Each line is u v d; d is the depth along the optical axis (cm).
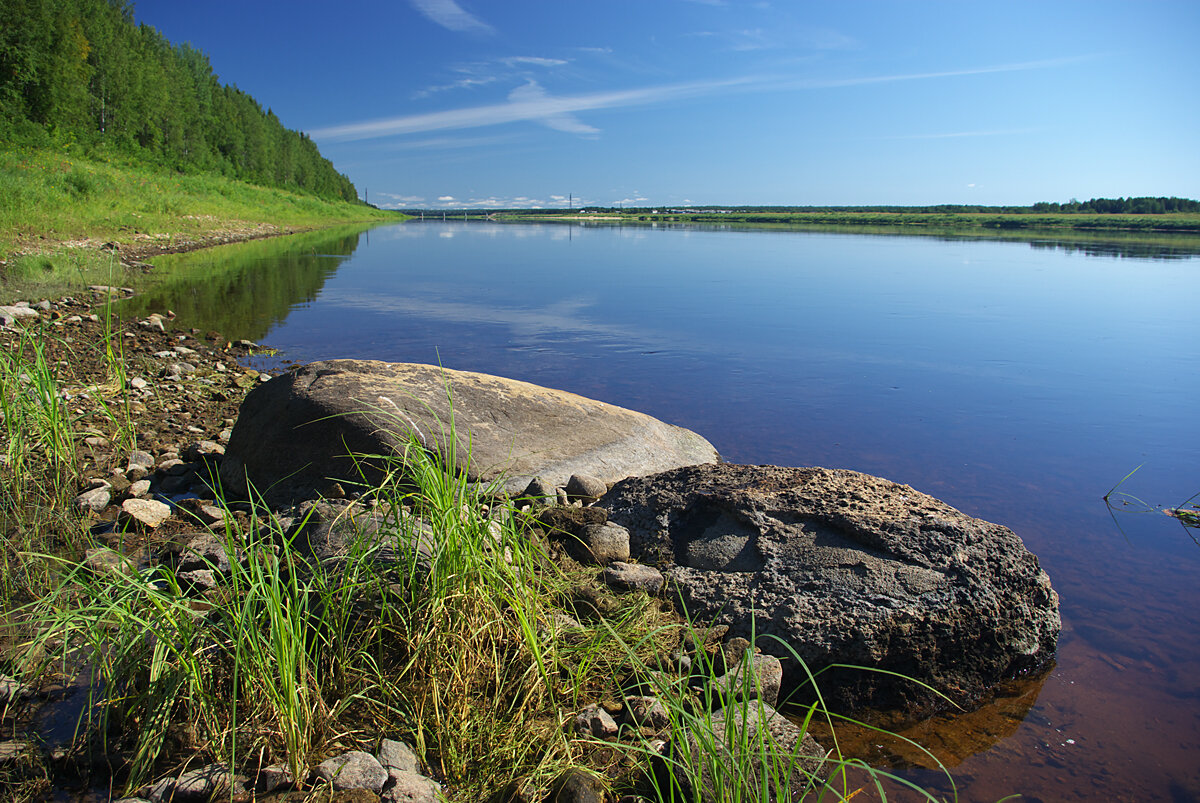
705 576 341
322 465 421
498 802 218
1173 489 509
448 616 265
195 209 2995
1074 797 248
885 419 662
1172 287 1683
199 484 459
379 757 227
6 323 840
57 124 3369
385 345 970
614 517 394
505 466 439
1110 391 762
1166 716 291
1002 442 602
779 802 210
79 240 1703
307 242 2991
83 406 574
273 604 231
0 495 393
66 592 296
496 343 993
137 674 248
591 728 249
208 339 956
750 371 844
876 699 297
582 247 3209
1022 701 302
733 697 227
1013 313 1282
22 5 3170
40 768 221
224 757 227
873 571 318
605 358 907
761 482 382
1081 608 366
